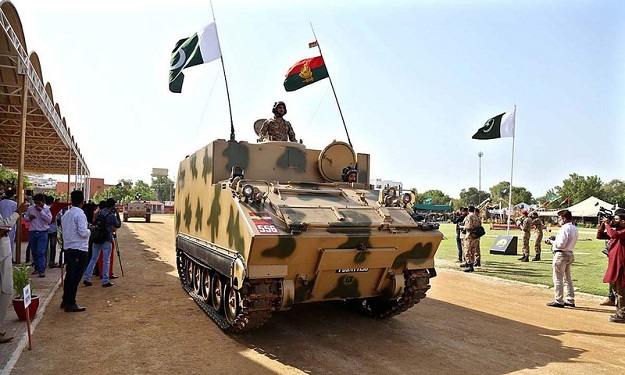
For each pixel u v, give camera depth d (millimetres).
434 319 8477
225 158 8367
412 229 7172
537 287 11969
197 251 8820
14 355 5828
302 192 7605
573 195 84938
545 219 63250
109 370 5535
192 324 7691
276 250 6102
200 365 5793
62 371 5457
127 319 7898
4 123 21859
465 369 5863
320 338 7078
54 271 12125
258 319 6516
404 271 7449
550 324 8289
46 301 8766
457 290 11500
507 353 6559
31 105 18719
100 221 10633
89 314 8141
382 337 7211
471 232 14672
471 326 8023
